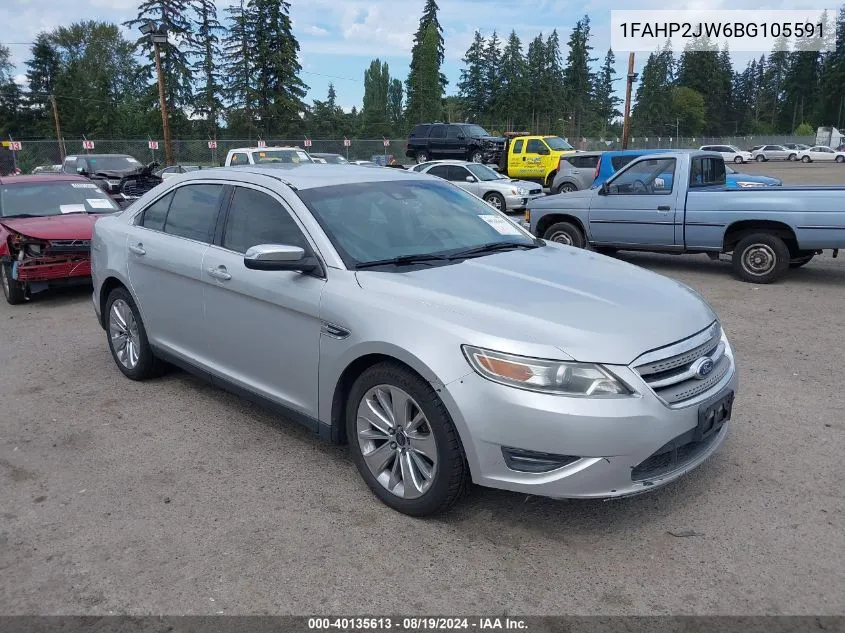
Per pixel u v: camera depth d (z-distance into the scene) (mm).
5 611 2900
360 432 3686
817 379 5469
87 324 7695
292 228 4102
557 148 26625
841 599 2891
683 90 105625
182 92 56250
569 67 96438
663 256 11734
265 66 53875
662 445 3104
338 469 4105
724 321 7305
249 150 18250
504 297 3453
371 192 4461
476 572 3107
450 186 5016
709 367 3371
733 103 119625
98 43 81125
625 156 17938
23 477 4066
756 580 3020
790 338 6633
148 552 3295
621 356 3086
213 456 4297
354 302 3576
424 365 3217
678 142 70812
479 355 3113
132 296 5320
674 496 3719
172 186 5172
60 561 3236
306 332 3840
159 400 5238
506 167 27156
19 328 7598
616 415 2990
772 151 60656
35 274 8320
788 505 3607
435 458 3316
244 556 3250
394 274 3723
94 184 10336
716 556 3193
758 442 4344
